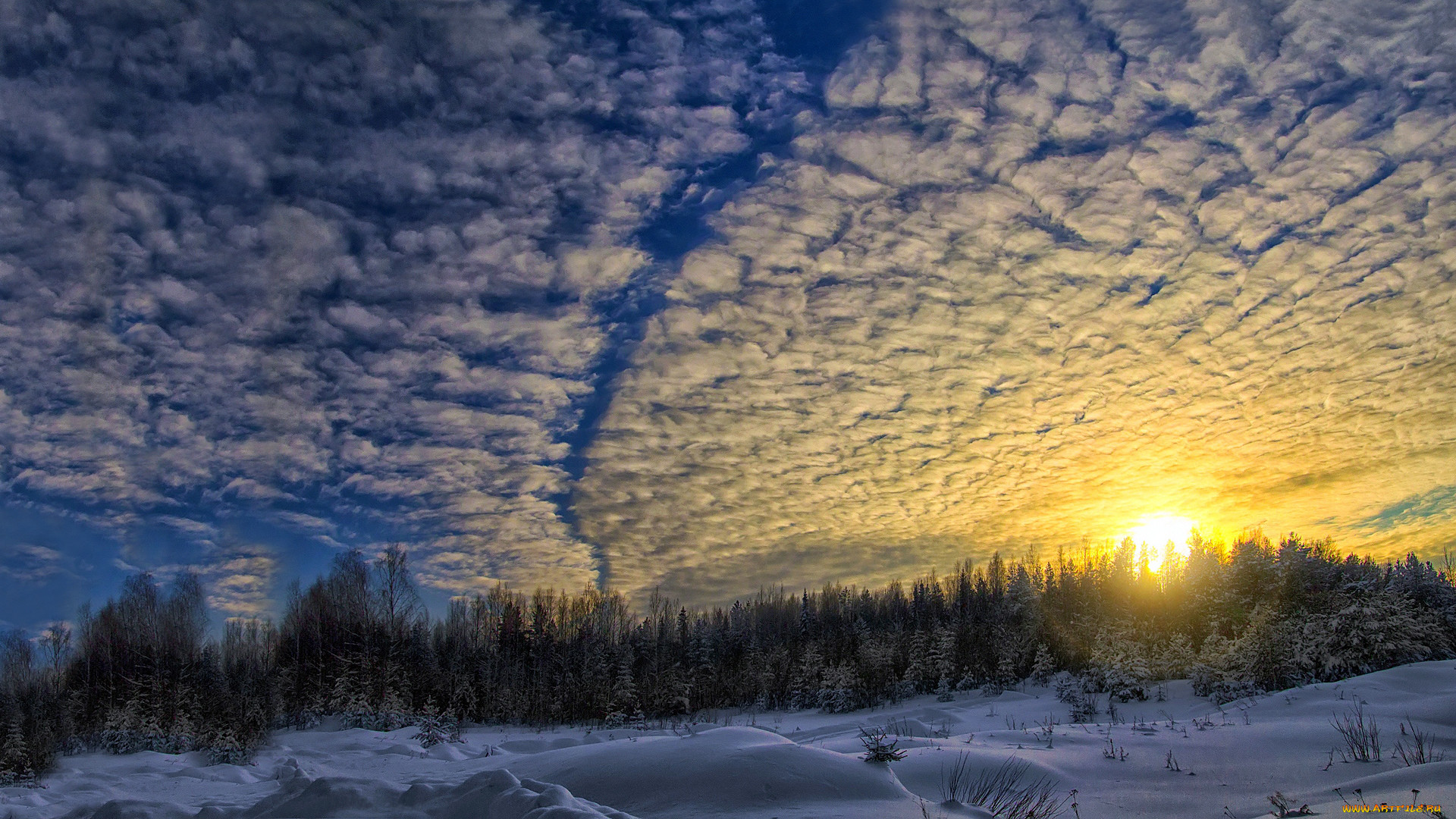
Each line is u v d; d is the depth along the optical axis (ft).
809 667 173.37
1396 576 111.24
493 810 28.43
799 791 31.63
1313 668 90.07
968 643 167.63
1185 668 111.96
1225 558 147.74
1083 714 88.79
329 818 30.35
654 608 232.94
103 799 57.93
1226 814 33.27
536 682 181.16
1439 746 42.16
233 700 119.96
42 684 157.28
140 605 158.81
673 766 34.71
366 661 146.00
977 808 30.35
